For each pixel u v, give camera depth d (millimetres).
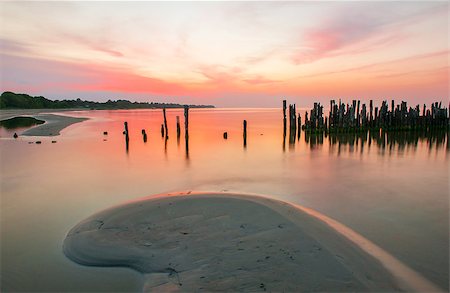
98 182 11727
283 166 14828
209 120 60688
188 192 9984
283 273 4680
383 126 29578
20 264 5559
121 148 20734
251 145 22500
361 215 7891
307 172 13445
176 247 5676
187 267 5027
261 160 16484
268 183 11492
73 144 22188
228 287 4395
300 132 29984
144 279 4887
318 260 5051
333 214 7969
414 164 15250
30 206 8891
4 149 19500
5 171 13562
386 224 7254
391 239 6387
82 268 5348
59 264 5508
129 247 5766
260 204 7750
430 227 7070
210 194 9008
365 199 9320
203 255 5340
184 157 17484
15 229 7184
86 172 13516
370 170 13820
